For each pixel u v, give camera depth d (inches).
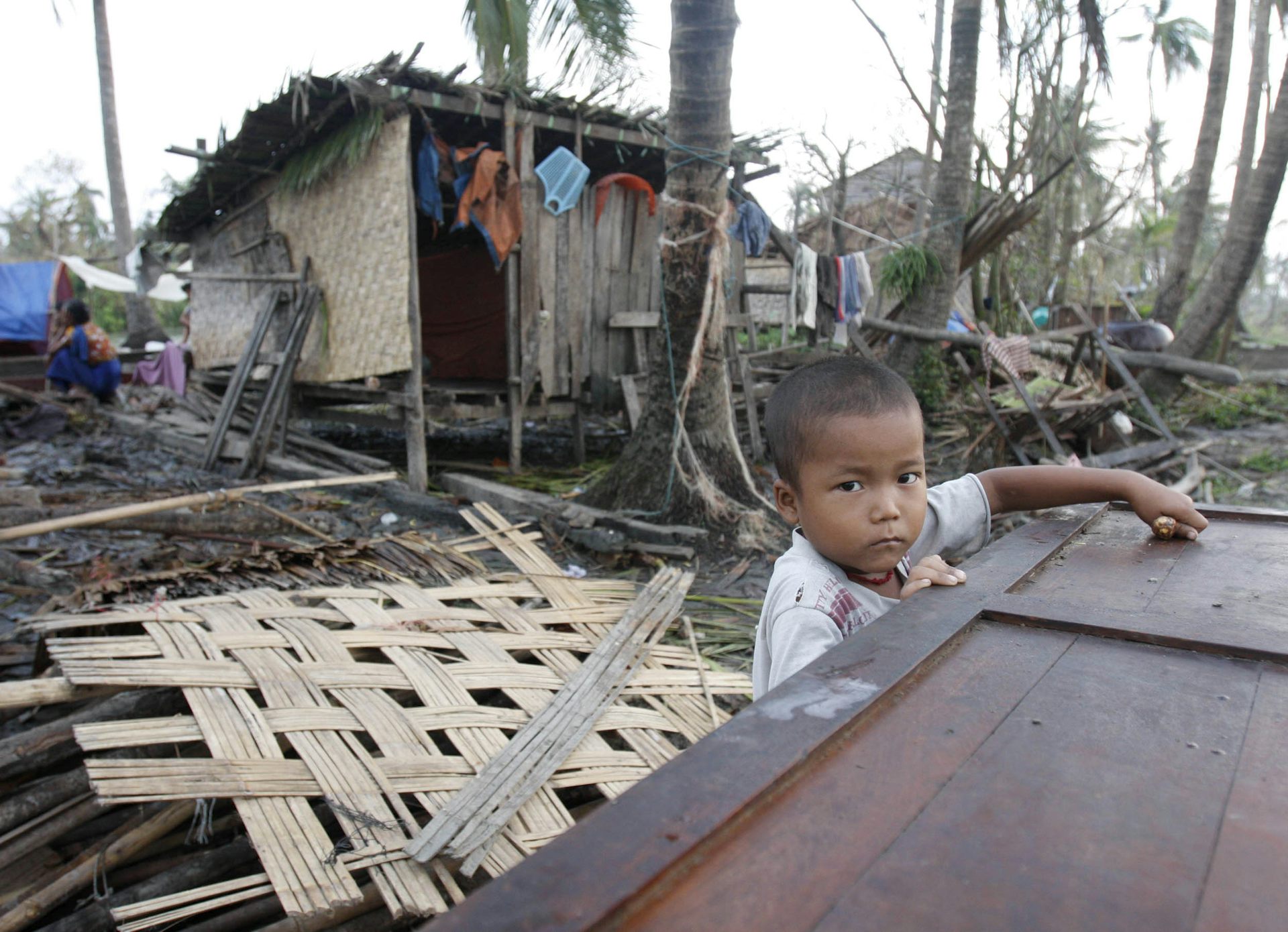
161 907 70.5
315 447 307.6
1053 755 31.7
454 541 168.6
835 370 57.8
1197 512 65.4
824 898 23.8
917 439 56.1
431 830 79.9
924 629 42.8
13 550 180.5
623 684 114.0
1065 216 679.1
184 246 513.7
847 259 325.4
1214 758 31.4
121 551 187.6
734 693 117.7
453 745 98.8
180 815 88.2
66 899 82.7
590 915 21.7
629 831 25.4
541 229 283.1
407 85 245.8
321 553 151.3
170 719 91.4
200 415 369.4
